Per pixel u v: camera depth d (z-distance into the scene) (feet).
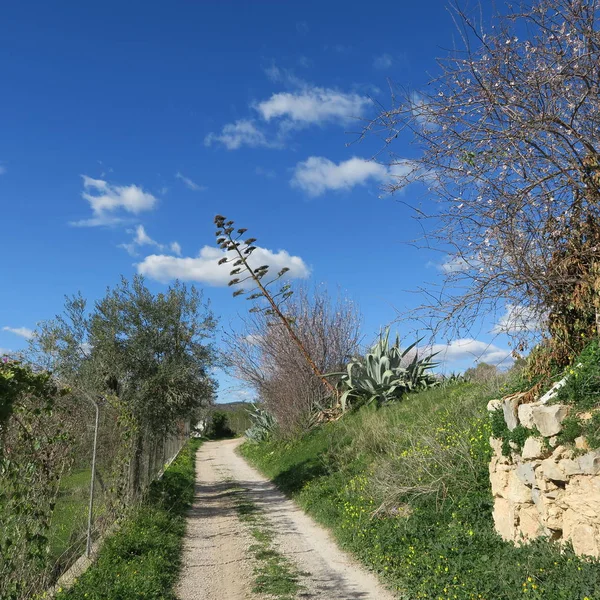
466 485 26.68
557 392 18.49
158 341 43.86
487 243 17.13
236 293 57.36
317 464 47.26
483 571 18.67
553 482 18.06
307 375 67.41
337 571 24.59
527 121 16.15
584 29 15.67
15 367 15.40
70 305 41.78
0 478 16.47
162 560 26.43
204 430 176.14
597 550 15.98
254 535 32.58
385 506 28.96
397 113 17.26
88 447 30.12
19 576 17.33
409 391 55.31
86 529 28.04
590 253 17.89
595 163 16.47
